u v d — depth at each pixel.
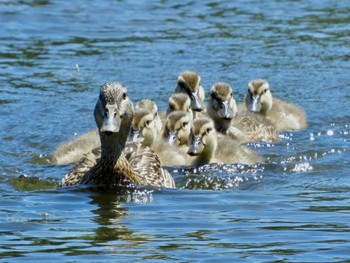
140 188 15.17
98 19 27.94
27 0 29.59
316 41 26.25
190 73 21.17
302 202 14.64
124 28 27.20
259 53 25.11
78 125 19.81
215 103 20.52
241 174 16.92
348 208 14.23
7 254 11.98
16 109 20.61
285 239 12.65
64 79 22.84
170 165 17.89
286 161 17.89
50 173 16.73
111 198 14.67
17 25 27.19
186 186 16.00
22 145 18.64
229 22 27.89
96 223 13.33
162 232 12.94
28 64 23.95
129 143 16.42
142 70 23.67
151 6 29.39
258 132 20.20
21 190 15.32
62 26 27.23
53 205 14.27
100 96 15.11
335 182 16.11
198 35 26.62
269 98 21.88
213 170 17.38
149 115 18.53
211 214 13.88
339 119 21.00
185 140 19.09
